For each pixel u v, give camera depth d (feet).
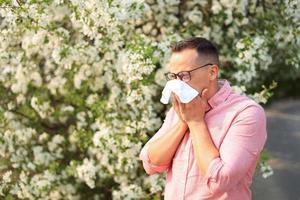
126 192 14.74
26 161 15.51
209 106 7.95
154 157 8.29
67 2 13.79
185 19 15.69
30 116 16.07
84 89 15.35
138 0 12.96
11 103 15.57
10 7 13.10
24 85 15.33
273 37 15.70
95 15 13.00
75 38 15.14
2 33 14.37
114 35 14.05
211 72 7.81
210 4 15.60
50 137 16.33
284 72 29.40
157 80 14.01
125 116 14.80
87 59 14.46
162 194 14.83
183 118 7.80
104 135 14.21
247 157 7.60
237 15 15.48
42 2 13.37
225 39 16.05
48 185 15.01
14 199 15.40
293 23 15.58
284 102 31.07
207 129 7.76
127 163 14.29
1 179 15.60
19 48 15.19
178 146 8.14
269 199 19.24
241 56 14.39
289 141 25.13
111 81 14.84
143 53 13.16
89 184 14.57
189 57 7.69
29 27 13.56
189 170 7.95
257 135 7.72
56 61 14.07
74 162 15.06
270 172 14.90
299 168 21.90
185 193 7.95
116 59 14.52
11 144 15.30
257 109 7.79
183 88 7.58
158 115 15.39
